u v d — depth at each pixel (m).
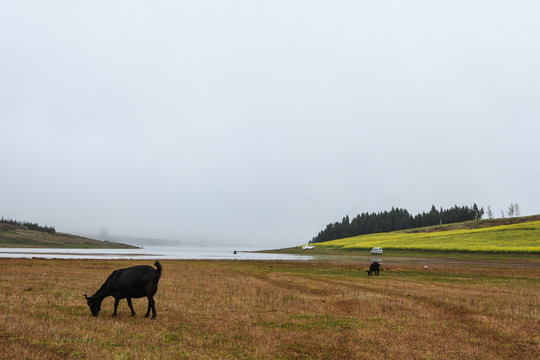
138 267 12.22
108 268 34.88
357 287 23.39
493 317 13.99
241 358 8.32
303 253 105.06
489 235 98.19
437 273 36.19
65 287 19.58
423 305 16.47
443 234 116.50
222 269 37.97
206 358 8.19
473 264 51.66
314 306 15.71
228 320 12.45
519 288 23.83
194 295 18.12
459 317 13.93
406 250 90.69
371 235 163.75
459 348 9.71
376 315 13.99
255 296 18.23
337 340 10.19
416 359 8.65
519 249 71.12
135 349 8.65
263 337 10.20
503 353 9.38
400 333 11.17
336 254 96.06
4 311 12.56
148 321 11.77
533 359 8.95
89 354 8.15
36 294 16.72
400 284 25.34
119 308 14.23
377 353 9.01
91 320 11.61
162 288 20.30
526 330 11.98
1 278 22.80
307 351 9.06
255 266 44.62
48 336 9.44
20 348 8.26
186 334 10.28
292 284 24.66
